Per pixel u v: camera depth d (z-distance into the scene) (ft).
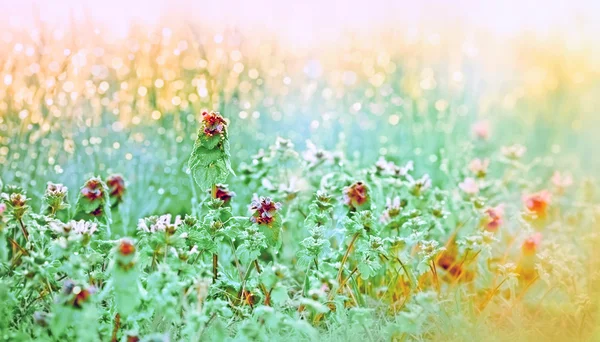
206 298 2.63
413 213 2.81
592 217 3.09
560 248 2.80
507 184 3.48
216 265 2.69
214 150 2.65
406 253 2.75
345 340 2.56
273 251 2.73
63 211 3.00
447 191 3.09
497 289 2.69
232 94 3.35
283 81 3.68
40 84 3.08
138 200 3.14
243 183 3.10
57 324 2.35
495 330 2.66
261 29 3.73
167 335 2.43
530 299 2.84
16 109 3.08
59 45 3.21
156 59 3.37
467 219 2.97
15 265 2.62
